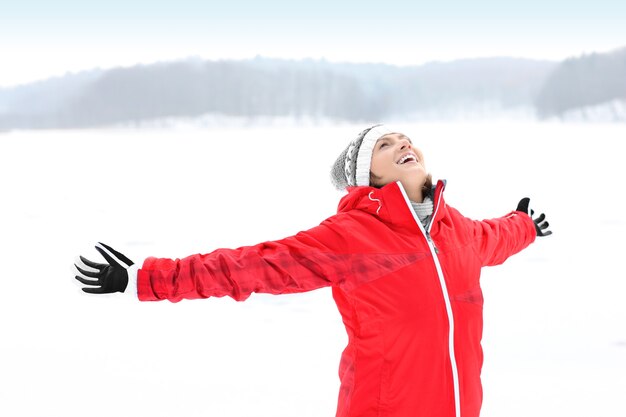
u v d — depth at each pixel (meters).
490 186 10.09
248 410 2.93
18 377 3.36
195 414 2.89
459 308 1.72
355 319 1.72
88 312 4.52
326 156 16.12
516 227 2.12
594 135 21.06
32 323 4.29
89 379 3.32
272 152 17.41
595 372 3.24
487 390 3.06
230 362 3.55
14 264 5.91
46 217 8.47
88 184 11.86
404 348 1.64
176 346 3.84
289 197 9.63
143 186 11.39
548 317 4.20
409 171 1.83
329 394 3.11
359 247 1.68
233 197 9.77
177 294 1.61
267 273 1.64
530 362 3.41
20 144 22.62
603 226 7.13
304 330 4.11
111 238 7.05
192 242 6.83
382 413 1.66
